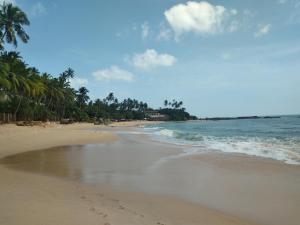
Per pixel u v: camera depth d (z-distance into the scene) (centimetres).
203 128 7312
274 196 1007
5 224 630
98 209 776
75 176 1331
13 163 1703
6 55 5397
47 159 1875
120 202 905
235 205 915
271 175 1334
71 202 833
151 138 3819
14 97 5828
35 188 1009
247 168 1506
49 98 8481
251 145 2631
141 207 863
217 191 1079
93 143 3016
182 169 1516
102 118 12612
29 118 6519
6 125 4884
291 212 848
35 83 5866
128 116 17600
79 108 10944
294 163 1631
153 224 705
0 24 4456
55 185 1102
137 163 1712
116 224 670
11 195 880
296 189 1088
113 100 17800
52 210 739
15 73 5300
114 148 2547
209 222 762
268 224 765
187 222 752
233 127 7400
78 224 648
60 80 8912
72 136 3666
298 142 2823
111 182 1217
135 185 1166
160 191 1077
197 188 1123
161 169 1520
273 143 2773
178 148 2523
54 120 8594
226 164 1636
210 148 2494
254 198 988
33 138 3194
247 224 760
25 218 670
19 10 4512
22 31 4603
